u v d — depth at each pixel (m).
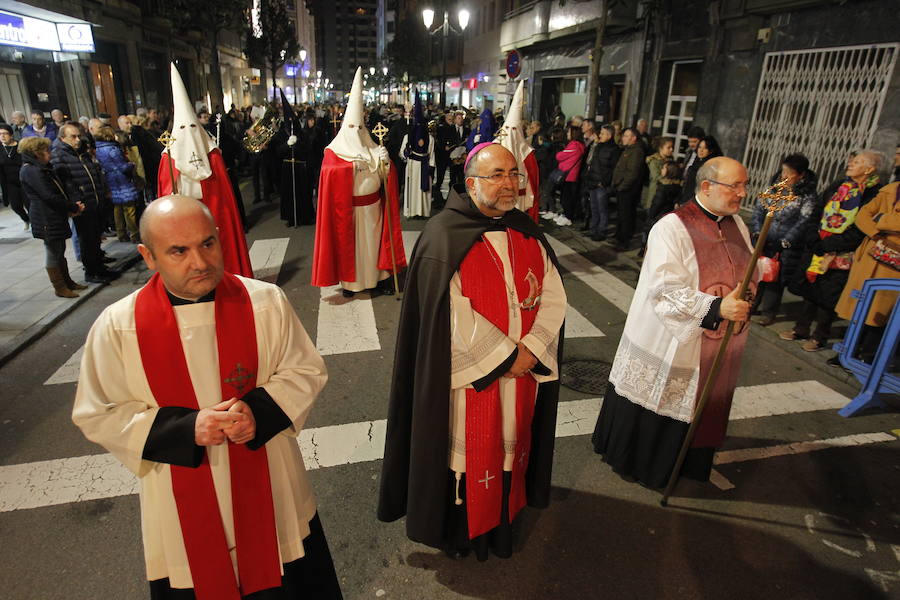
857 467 3.43
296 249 8.07
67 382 4.28
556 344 2.49
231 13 17.55
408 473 2.58
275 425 1.65
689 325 2.65
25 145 5.37
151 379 1.56
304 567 1.96
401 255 6.34
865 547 2.81
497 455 2.36
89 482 3.16
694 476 3.20
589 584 2.55
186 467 1.59
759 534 2.88
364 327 5.39
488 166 2.16
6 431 3.65
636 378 3.00
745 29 9.29
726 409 2.99
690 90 11.45
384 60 61.91
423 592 2.49
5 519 2.87
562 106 18.84
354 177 5.72
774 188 2.36
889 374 3.83
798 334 5.09
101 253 6.55
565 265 7.41
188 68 26.73
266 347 1.69
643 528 2.90
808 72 8.29
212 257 1.49
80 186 6.07
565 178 9.43
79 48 13.36
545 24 17.00
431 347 2.22
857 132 7.54
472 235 2.22
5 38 10.96
